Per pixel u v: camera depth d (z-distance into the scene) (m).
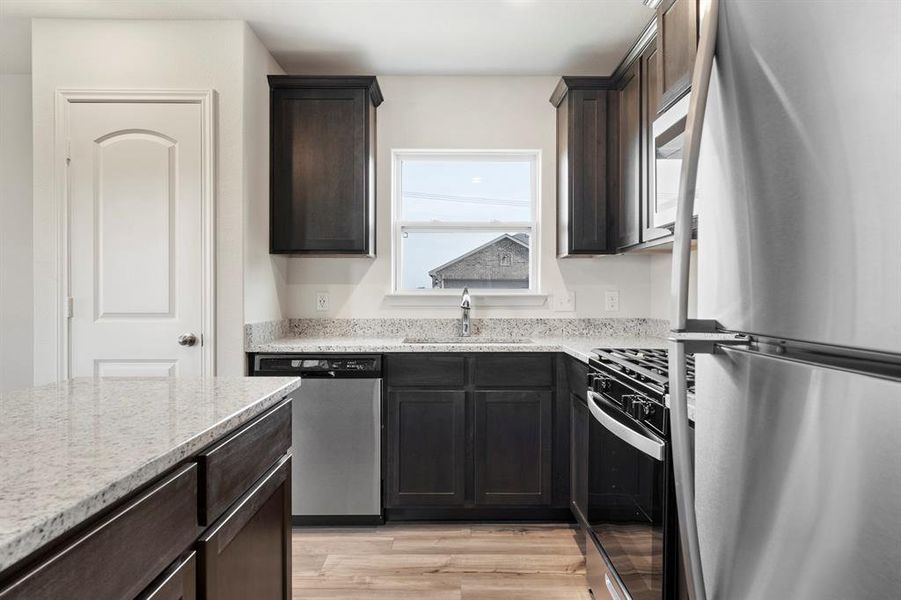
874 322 0.48
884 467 0.47
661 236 2.14
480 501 2.61
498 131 3.22
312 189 2.86
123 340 2.53
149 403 1.12
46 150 2.54
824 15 0.54
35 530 0.53
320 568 2.20
